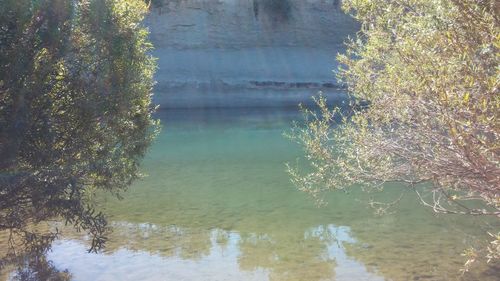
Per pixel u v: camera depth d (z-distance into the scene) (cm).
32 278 631
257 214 938
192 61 3331
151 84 689
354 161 750
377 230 825
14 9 496
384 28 545
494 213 573
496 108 364
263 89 3134
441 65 396
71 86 560
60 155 555
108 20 576
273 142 1844
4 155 511
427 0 456
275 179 1234
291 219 900
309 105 2970
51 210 537
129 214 940
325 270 661
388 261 686
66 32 541
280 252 733
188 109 2964
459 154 449
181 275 651
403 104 503
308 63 3344
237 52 3416
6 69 508
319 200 1020
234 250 744
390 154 579
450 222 852
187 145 1808
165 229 851
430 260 685
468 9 381
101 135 593
